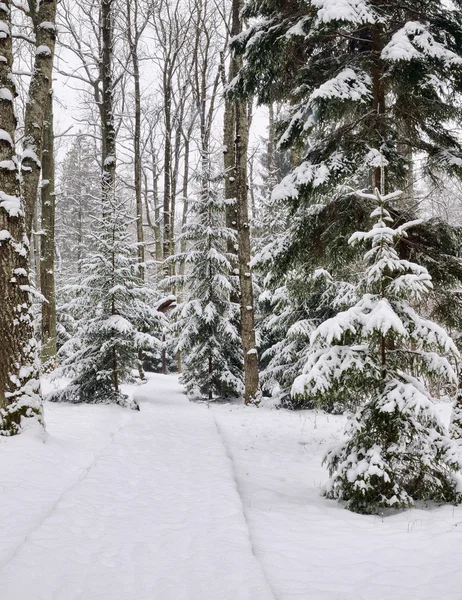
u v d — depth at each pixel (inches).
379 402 208.8
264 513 197.2
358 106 317.7
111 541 148.5
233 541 148.9
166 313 814.5
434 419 205.8
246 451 329.4
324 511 207.0
